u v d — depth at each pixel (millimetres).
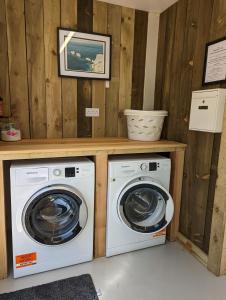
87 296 1599
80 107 2453
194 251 2111
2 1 2033
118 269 1898
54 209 1858
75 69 2355
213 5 1856
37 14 2152
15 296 1579
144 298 1603
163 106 2602
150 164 2059
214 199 1859
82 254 1952
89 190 1884
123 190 1940
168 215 2064
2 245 1727
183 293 1658
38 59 2217
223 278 1827
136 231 2006
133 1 2346
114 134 2652
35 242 1749
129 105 2674
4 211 1700
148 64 2682
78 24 2305
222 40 1770
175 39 2359
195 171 2111
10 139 2084
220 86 1819
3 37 2078
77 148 1800
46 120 2338
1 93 2141
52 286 1682
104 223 2018
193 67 2107
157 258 2061
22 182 1660
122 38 2508
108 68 2490
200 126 1924
